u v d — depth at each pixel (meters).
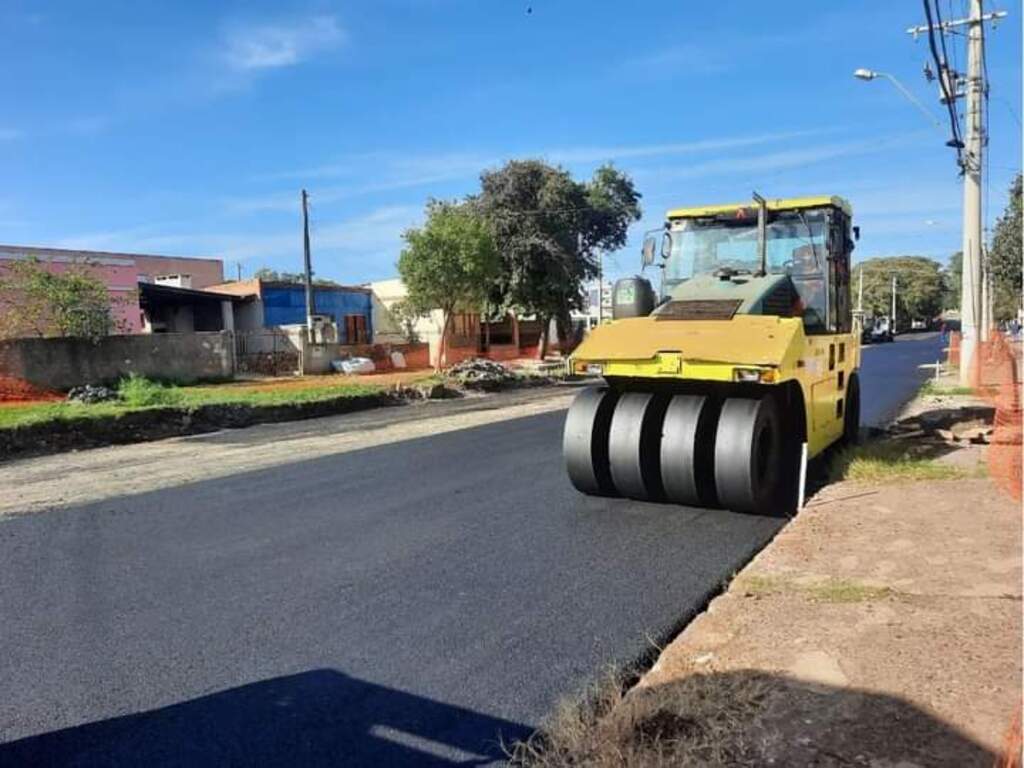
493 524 7.44
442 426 15.51
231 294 34.66
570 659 4.47
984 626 4.39
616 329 8.30
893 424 13.53
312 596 5.62
